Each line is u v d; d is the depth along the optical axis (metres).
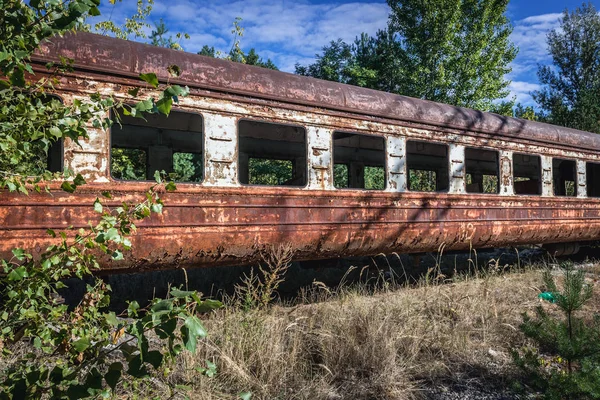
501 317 5.36
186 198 5.38
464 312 5.32
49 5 1.98
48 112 2.18
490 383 4.01
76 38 4.82
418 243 7.49
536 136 9.32
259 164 13.47
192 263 5.55
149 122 7.23
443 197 7.77
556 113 27.22
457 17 23.19
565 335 3.69
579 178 10.22
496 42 24.20
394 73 24.98
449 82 23.23
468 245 8.23
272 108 6.08
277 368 3.85
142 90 5.15
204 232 5.48
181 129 7.58
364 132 6.92
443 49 23.50
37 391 1.92
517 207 8.90
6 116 2.12
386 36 26.39
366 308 4.91
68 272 2.32
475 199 8.22
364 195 6.85
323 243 6.45
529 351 3.80
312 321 4.62
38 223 4.55
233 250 5.72
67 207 4.70
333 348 4.26
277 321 4.53
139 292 7.18
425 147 9.42
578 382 3.38
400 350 4.36
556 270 9.41
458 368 4.26
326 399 3.65
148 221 5.11
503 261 11.26
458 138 8.05
